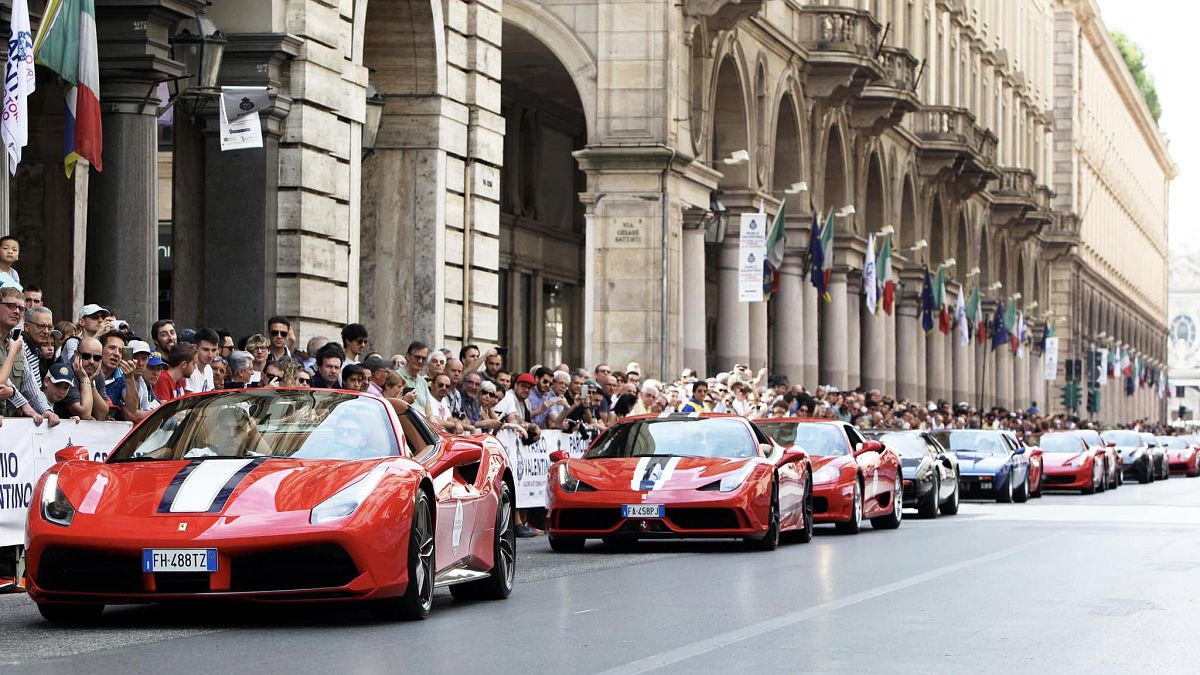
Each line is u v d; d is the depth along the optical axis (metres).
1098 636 11.34
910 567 16.89
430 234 26.59
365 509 10.91
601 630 11.39
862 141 52.50
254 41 21.91
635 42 35.97
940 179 62.62
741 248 37.12
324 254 23.00
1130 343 129.00
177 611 12.09
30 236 22.08
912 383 59.34
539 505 22.30
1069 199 98.94
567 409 23.36
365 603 12.53
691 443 19.75
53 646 10.20
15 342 13.09
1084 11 101.62
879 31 49.06
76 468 11.33
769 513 19.16
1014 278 80.50
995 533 23.12
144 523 10.66
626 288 35.88
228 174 22.14
